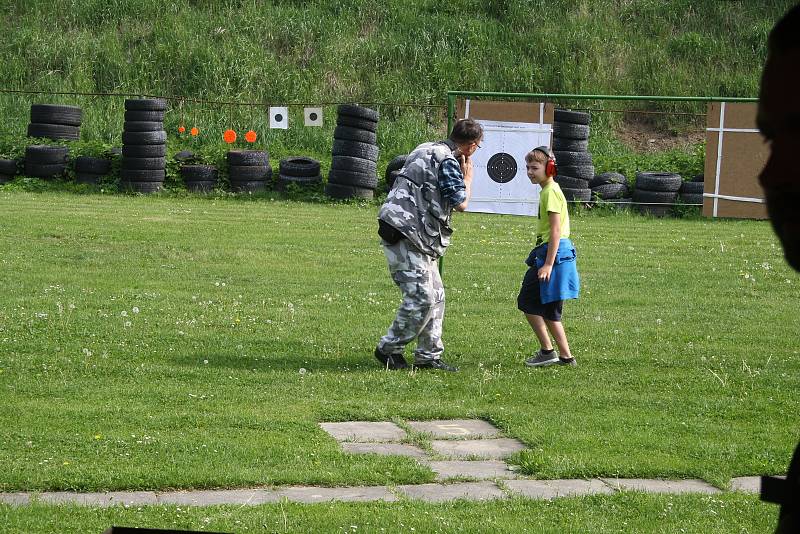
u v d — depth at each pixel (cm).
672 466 857
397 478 812
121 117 4109
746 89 4550
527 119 1545
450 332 1483
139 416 973
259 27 4691
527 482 821
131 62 4391
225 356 1270
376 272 2027
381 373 1202
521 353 1352
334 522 690
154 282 1828
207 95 4297
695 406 1083
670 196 3319
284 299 1698
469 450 915
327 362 1262
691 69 4688
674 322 1605
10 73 4275
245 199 3359
